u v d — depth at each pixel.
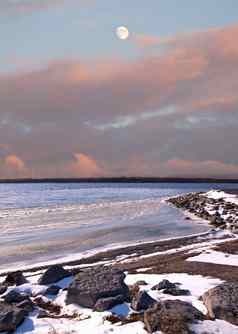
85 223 48.66
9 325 10.64
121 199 111.38
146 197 124.12
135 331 9.76
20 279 16.03
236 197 81.62
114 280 13.04
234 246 26.53
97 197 127.31
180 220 51.78
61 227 44.62
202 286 14.66
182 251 26.77
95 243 33.28
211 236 36.22
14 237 36.84
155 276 17.03
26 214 61.72
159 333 9.38
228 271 17.81
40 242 33.88
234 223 45.12
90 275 13.49
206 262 20.78
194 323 9.52
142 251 28.58
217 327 9.40
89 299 12.20
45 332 10.43
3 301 12.75
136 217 56.28
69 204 88.44
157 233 39.41
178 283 15.13
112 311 11.52
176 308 10.18
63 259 26.36
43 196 138.88
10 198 122.88
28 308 12.08
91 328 10.40
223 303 10.36
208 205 69.88
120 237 36.78
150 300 11.81
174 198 100.31
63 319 11.42
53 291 13.94
